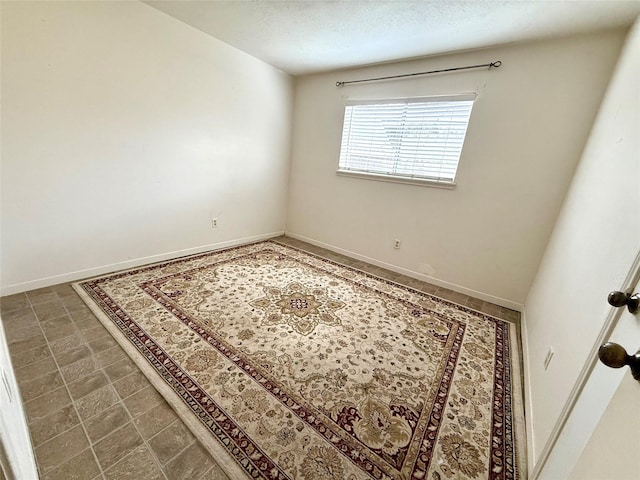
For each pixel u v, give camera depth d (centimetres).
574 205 172
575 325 109
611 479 42
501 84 223
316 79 337
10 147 178
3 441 43
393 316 214
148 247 265
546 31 190
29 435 103
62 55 186
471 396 142
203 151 285
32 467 81
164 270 256
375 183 310
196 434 111
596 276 102
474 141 242
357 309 219
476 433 122
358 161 321
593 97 191
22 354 144
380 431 119
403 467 105
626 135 116
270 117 342
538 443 105
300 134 367
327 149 344
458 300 251
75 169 207
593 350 76
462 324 210
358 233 334
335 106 326
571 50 195
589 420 62
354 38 230
